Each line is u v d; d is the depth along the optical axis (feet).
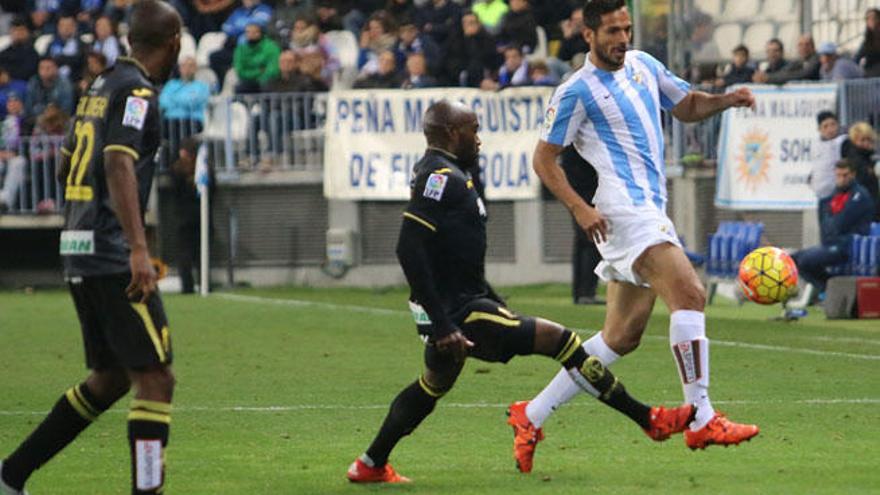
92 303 71.72
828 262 184.96
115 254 70.90
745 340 154.51
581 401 112.16
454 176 79.71
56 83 233.76
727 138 202.18
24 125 230.68
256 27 226.17
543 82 214.28
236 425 105.19
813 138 197.57
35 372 136.87
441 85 222.89
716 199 203.51
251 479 84.53
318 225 226.79
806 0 215.92
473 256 80.64
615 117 84.94
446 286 80.74
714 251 195.72
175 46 72.90
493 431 100.83
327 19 241.76
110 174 68.90
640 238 84.38
